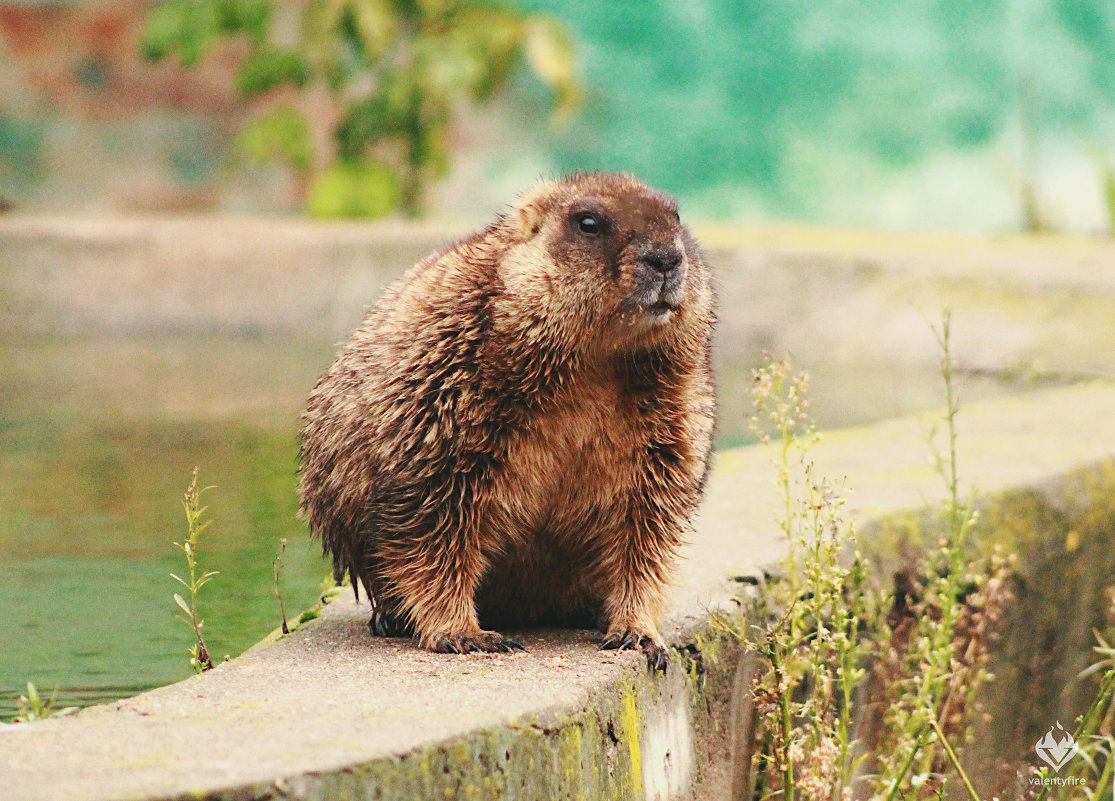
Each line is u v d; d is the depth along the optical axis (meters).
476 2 50.06
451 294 12.27
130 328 38.94
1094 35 74.38
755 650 12.97
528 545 12.88
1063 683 17.86
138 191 69.75
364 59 48.69
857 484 17.30
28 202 69.06
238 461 23.28
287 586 16.42
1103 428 21.06
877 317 34.62
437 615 12.10
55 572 16.77
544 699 9.84
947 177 73.81
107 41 71.12
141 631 14.47
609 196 12.38
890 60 75.75
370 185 48.59
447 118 49.88
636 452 12.48
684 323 12.34
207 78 70.31
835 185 76.00
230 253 39.50
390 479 12.18
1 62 70.31
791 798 12.17
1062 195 69.88
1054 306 32.44
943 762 14.80
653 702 11.59
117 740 8.48
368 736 8.61
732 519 16.17
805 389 13.54
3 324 38.88
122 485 21.39
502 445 12.17
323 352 36.22
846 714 12.30
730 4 76.75
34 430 25.75
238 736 8.59
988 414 22.38
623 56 76.88
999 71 74.56
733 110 76.75
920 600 15.67
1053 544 17.58
